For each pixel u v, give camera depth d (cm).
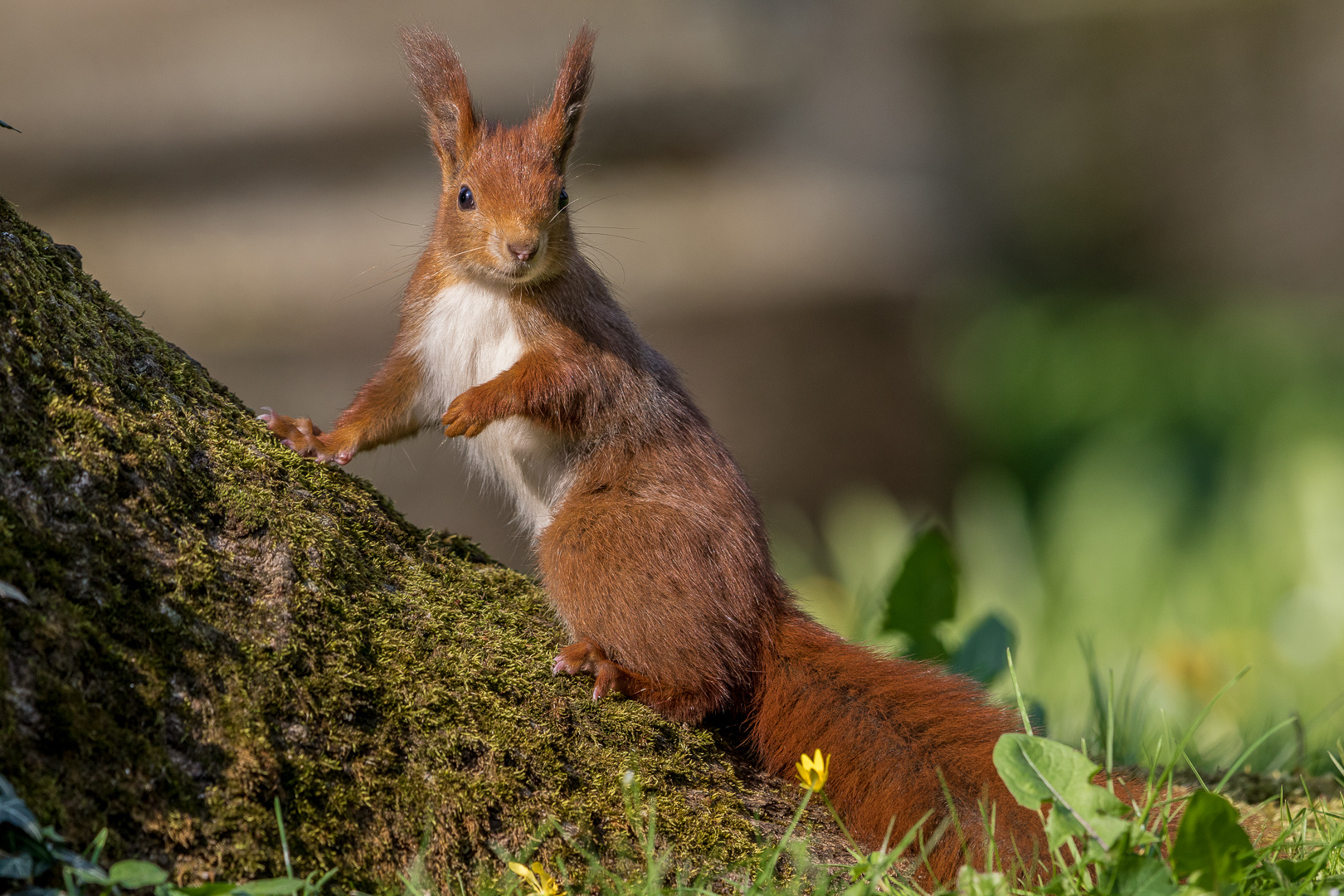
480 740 511
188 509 503
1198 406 1959
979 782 576
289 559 512
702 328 1892
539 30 1941
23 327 484
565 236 715
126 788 423
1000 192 2173
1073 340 2086
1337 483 1447
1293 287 2222
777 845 520
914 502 1977
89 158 1923
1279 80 2172
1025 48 2138
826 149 2020
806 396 1927
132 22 1959
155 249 1873
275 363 1828
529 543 751
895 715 606
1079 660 1277
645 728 565
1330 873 515
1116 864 460
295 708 475
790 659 633
